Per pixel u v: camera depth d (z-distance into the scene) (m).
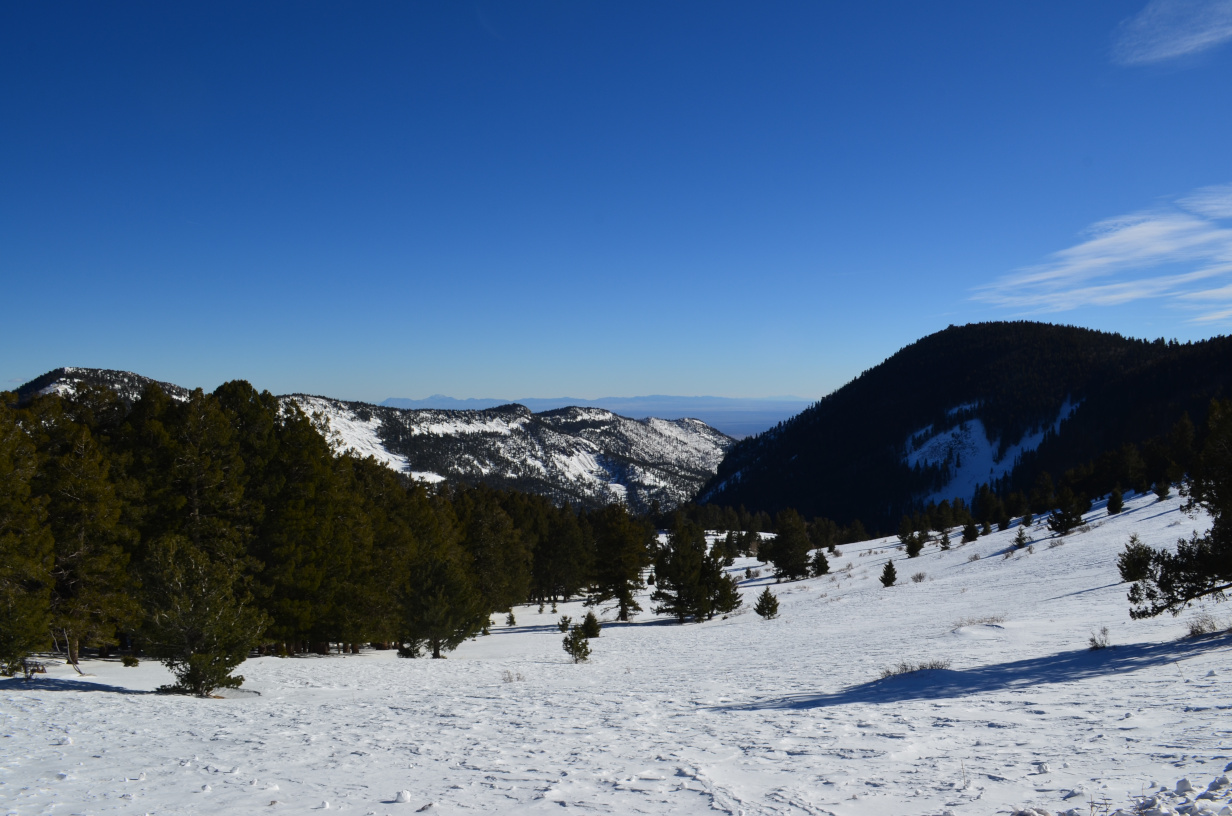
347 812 6.19
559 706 14.33
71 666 24.30
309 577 30.05
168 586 18.83
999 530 80.19
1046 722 8.27
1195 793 4.51
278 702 17.00
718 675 19.22
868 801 5.47
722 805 5.66
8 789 7.66
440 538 48.84
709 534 148.50
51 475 23.14
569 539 76.81
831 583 60.16
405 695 18.05
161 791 7.36
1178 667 11.19
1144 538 40.78
